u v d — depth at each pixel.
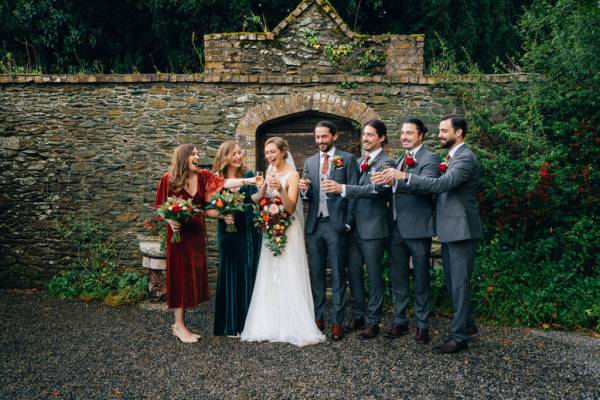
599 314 4.41
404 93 5.97
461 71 9.77
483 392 3.10
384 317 4.80
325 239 4.09
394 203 4.00
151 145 6.12
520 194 5.32
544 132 5.70
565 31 5.54
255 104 6.03
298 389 3.14
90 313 5.11
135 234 6.20
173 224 3.90
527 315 4.56
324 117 6.16
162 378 3.34
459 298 3.73
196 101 6.07
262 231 4.09
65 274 6.17
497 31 10.79
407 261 4.07
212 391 3.13
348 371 3.42
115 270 6.22
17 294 6.02
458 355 3.72
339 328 4.07
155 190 6.15
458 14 10.00
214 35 6.12
